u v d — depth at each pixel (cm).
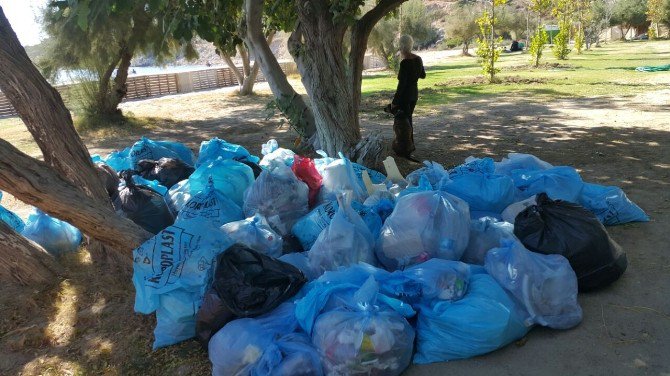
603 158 712
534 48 2530
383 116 1256
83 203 358
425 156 798
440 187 389
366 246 355
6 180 334
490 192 425
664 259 397
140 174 570
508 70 2423
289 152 559
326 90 671
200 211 415
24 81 383
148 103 1992
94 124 1383
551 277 315
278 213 430
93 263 452
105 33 1277
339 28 657
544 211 360
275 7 798
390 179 515
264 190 430
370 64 3850
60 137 400
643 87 1471
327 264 347
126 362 326
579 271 343
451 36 4919
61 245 477
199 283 335
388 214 408
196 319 321
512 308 303
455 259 351
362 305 282
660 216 479
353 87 701
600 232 349
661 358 288
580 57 3067
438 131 1004
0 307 397
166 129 1304
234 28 801
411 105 749
